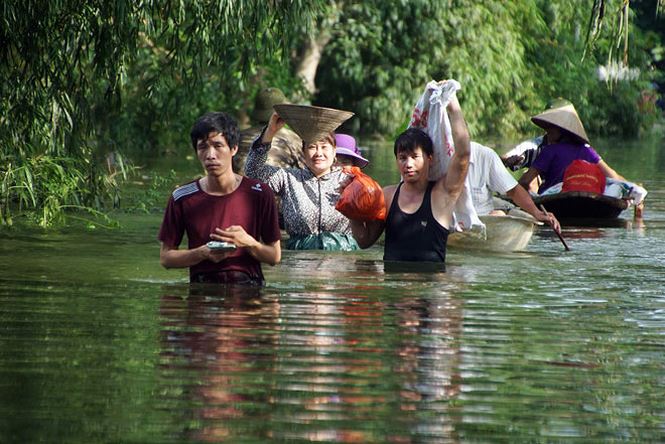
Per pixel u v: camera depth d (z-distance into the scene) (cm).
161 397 918
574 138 2444
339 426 855
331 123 1759
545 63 6366
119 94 2134
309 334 1134
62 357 1033
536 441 836
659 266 1633
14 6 1941
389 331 1155
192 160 3891
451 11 5538
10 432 834
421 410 896
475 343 1112
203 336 1118
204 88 4366
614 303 1333
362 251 1744
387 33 5525
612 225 2219
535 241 1927
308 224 1781
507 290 1406
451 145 1584
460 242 1798
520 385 970
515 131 5909
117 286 1375
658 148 5256
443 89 1563
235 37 2069
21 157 2064
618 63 1738
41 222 1972
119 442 817
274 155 2116
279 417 873
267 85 4888
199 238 1358
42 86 2066
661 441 843
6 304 1262
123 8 1919
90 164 2248
